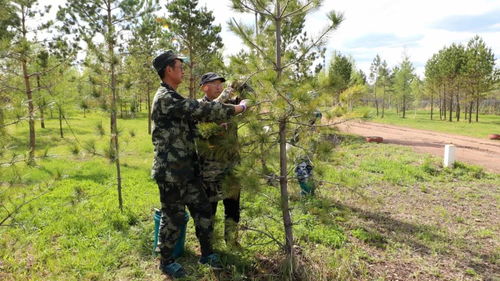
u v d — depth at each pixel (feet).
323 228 12.79
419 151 34.22
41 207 15.07
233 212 10.98
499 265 10.85
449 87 84.64
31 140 31.17
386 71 101.40
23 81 28.50
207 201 9.76
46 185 10.77
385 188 19.89
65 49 32.37
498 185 21.26
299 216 13.89
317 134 9.41
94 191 18.63
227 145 8.57
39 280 9.50
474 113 119.96
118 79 15.49
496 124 73.31
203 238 9.86
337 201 16.53
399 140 43.78
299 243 11.68
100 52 14.70
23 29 30.94
